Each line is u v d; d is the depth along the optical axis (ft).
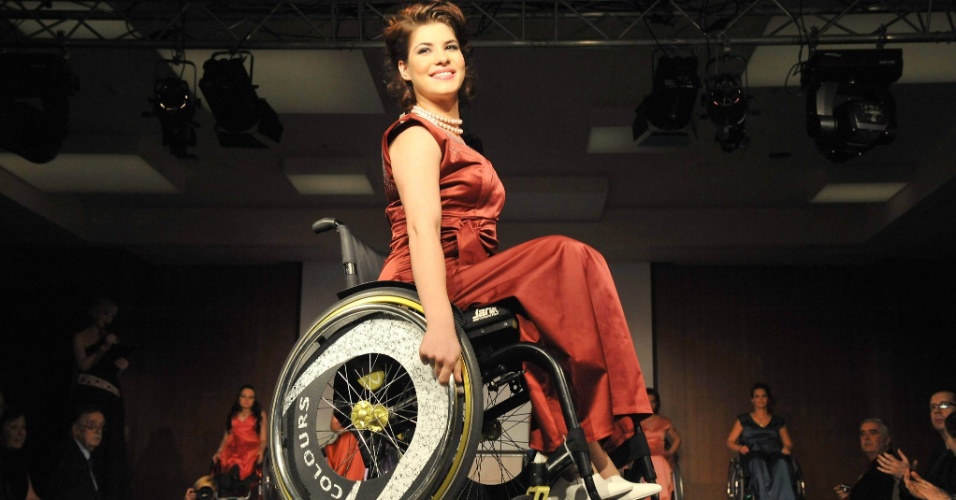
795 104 21.24
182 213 29.63
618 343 4.79
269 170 26.08
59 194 27.25
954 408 16.81
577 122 22.40
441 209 4.97
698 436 30.76
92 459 22.04
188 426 30.89
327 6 17.26
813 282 31.63
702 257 31.17
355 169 24.89
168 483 30.42
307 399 4.68
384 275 5.13
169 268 31.99
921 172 24.29
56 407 29.17
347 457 5.31
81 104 21.22
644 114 18.71
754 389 26.96
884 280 30.91
